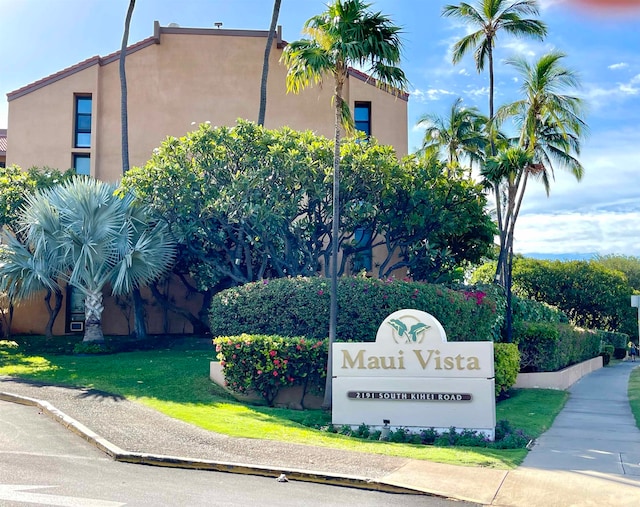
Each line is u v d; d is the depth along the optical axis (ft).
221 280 81.71
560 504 25.52
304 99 96.43
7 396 46.47
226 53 97.09
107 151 94.94
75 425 36.83
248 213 62.69
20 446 33.14
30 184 78.84
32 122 94.43
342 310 52.16
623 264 215.10
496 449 36.40
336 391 41.70
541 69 70.54
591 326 150.41
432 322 40.70
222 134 66.08
